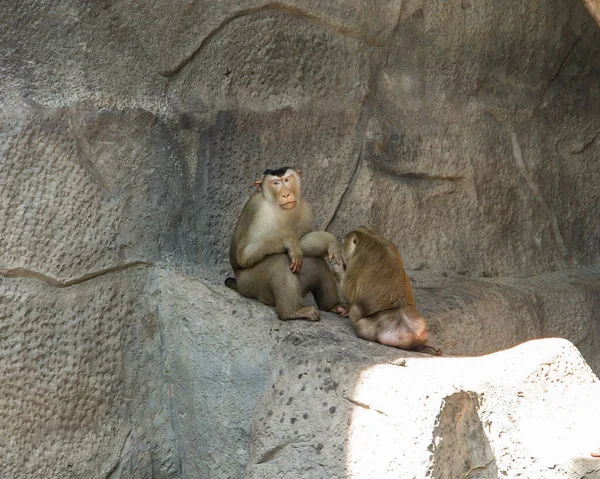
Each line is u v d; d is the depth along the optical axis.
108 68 7.36
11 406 6.94
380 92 8.88
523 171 9.74
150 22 7.49
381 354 6.71
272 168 8.27
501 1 9.23
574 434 6.48
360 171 8.77
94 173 7.29
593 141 10.21
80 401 7.26
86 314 7.26
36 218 6.96
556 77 9.91
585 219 10.23
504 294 9.12
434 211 9.25
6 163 6.82
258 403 7.07
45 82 7.07
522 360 6.84
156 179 7.63
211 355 7.41
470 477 5.98
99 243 7.29
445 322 8.24
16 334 6.93
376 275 7.14
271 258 7.31
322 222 8.55
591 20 9.92
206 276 7.85
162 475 7.69
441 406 5.85
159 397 7.67
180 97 7.75
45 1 7.06
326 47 8.48
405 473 5.78
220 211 8.02
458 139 9.29
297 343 6.95
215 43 7.86
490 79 9.45
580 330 9.61
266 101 8.21
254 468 6.68
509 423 6.31
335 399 6.35
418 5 8.86
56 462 7.16
